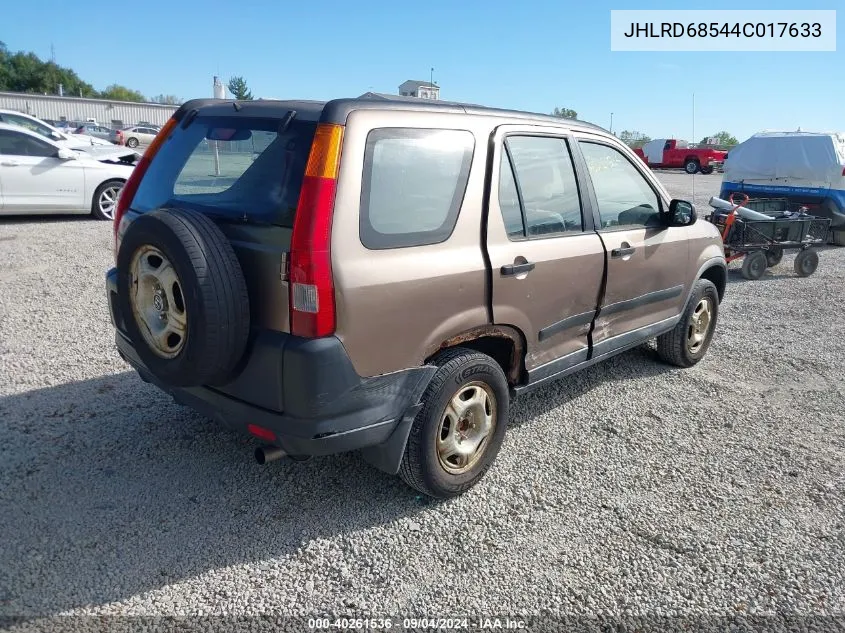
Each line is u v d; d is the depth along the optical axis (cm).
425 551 325
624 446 442
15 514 334
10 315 646
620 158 477
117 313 376
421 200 326
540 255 386
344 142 295
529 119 398
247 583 297
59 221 1171
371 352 304
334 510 354
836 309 850
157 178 373
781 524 362
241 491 366
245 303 293
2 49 8981
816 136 1354
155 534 326
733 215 991
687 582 313
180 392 342
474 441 368
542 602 296
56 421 432
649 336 515
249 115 337
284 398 292
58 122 4703
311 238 281
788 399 538
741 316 803
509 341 389
